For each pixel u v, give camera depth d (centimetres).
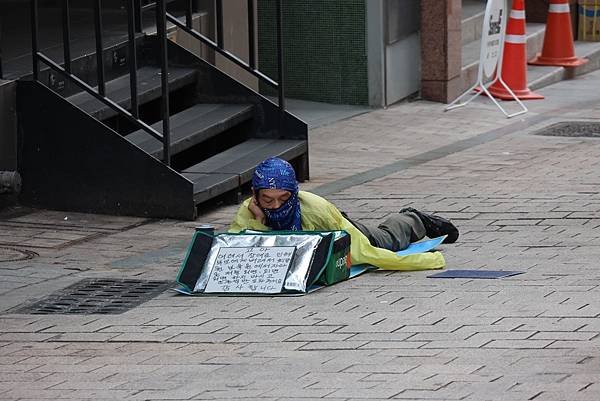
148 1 2695
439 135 2767
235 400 1202
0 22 2620
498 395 1174
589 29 3966
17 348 1423
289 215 1650
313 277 1591
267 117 2377
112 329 1485
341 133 2805
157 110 2388
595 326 1396
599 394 1166
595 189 2175
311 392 1214
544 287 1572
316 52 3125
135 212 2114
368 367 1287
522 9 3177
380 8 3033
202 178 2162
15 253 1888
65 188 2144
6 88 2120
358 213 2064
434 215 1903
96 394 1245
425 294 1563
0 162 2134
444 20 3105
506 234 1886
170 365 1333
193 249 1655
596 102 3156
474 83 3259
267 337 1419
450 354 1318
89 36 2525
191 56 2423
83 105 2212
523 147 2606
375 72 3073
